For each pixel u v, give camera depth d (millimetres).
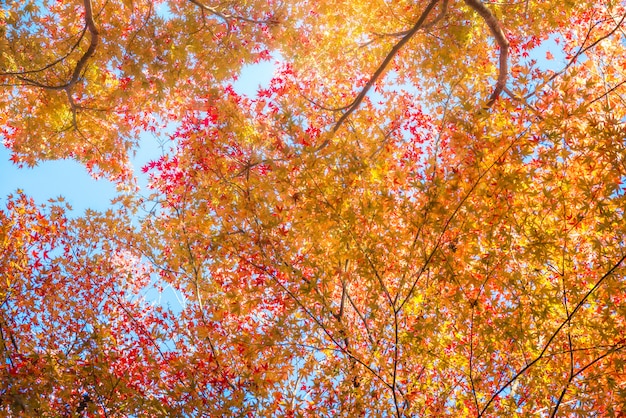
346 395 6195
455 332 6023
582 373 5523
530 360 5762
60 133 8805
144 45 7312
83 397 6254
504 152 5461
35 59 7332
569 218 5484
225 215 6285
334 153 5785
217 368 6684
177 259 7457
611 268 5164
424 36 8469
